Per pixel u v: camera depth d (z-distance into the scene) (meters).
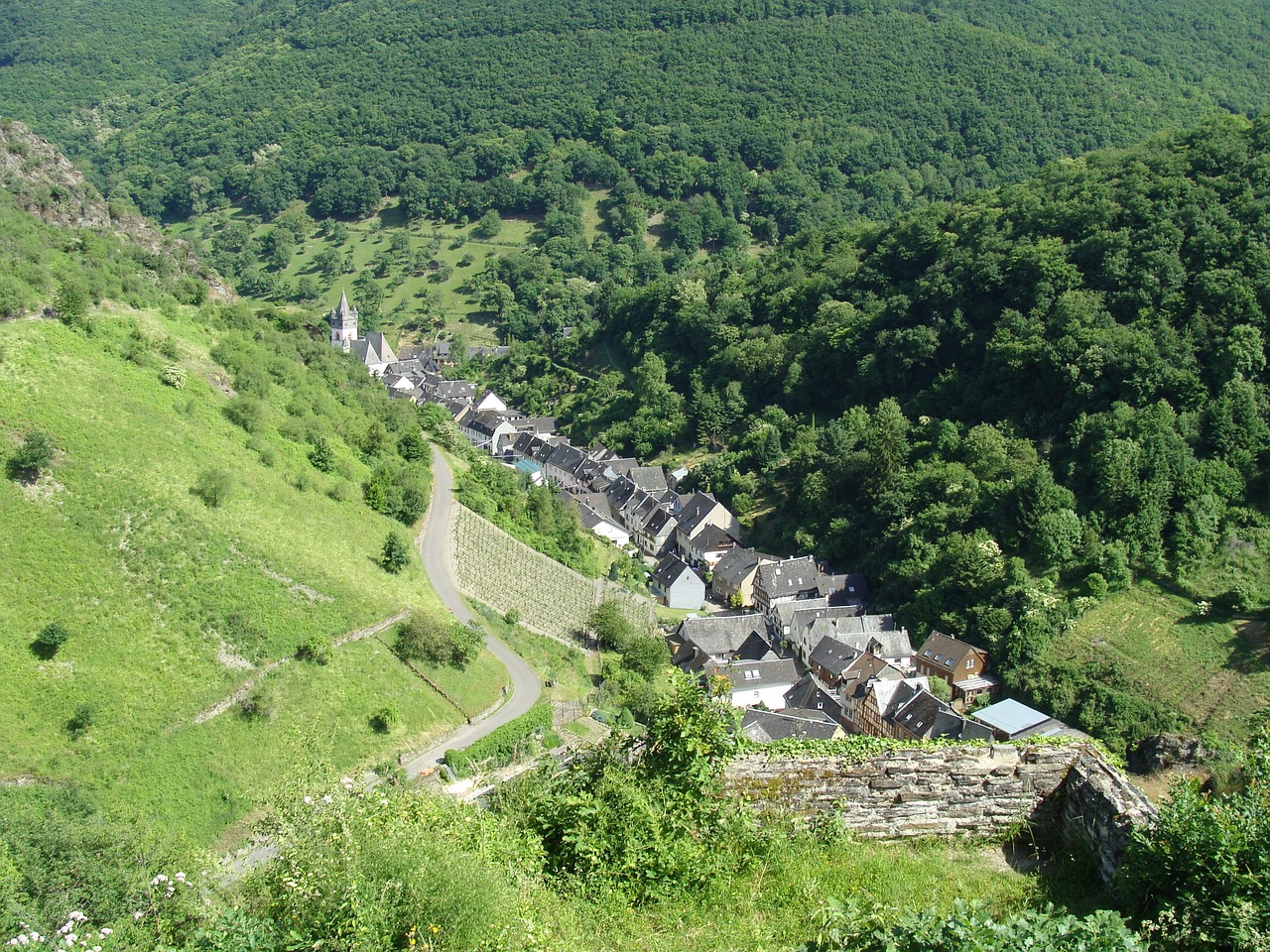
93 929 17.80
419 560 59.47
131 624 42.72
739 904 15.64
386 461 68.56
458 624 52.31
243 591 46.72
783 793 17.42
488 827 16.59
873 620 69.50
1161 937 13.12
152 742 39.09
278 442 59.62
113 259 67.38
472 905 13.71
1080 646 59.91
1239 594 59.34
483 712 48.41
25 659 39.62
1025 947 11.89
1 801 32.56
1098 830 15.95
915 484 79.00
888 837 17.25
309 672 45.06
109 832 24.75
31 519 44.19
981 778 17.28
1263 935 12.48
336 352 84.81
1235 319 75.00
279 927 14.23
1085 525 66.44
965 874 16.27
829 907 13.80
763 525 91.50
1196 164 91.06
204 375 61.12
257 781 39.25
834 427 90.50
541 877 16.28
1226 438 68.62
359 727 43.94
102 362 54.44
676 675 18.41
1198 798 14.60
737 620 72.38
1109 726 54.91
